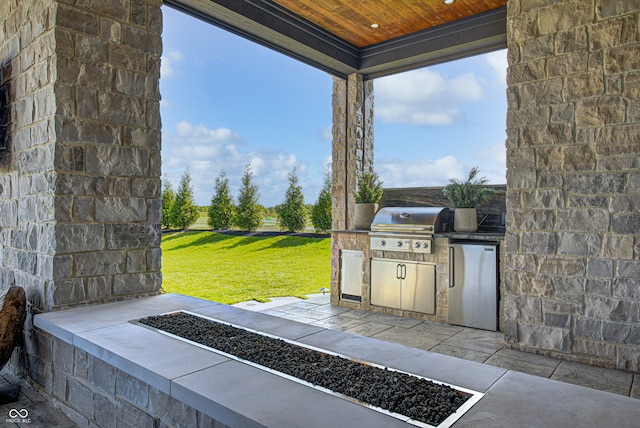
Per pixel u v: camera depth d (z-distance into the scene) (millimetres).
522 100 3344
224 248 10102
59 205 2574
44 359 2557
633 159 2869
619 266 2939
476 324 4168
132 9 2928
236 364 1689
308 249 9477
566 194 3154
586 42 3041
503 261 4047
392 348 1896
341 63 5324
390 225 4809
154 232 3090
